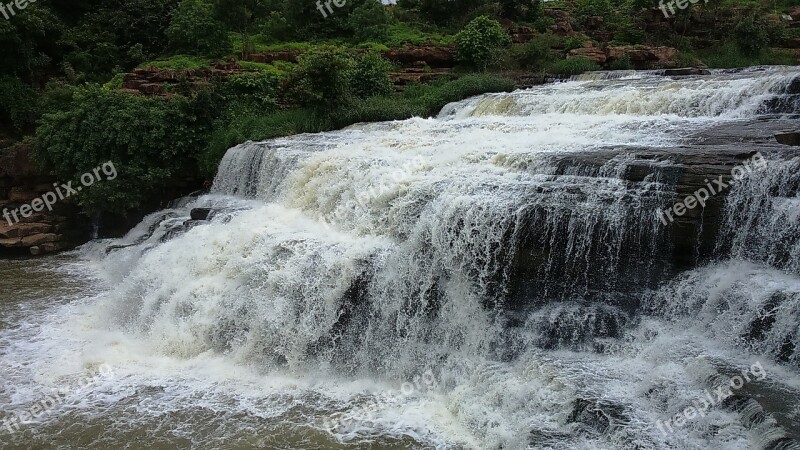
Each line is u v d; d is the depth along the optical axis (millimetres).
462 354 9250
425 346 9609
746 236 8344
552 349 8594
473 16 33781
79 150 20672
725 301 7832
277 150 16859
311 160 14672
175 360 10664
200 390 9523
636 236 8695
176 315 11578
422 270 9781
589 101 16609
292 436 8109
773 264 8070
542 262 9062
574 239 8906
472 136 14094
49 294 14805
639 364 7859
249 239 12016
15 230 19328
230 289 11242
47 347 11328
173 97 22781
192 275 12328
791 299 7180
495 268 9234
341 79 22578
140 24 34156
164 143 21328
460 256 9484
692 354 7559
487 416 7934
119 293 13328
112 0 35688
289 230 12227
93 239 21047
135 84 25578
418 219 10297
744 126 12008
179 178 22188
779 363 7180
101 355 10812
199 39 30062
